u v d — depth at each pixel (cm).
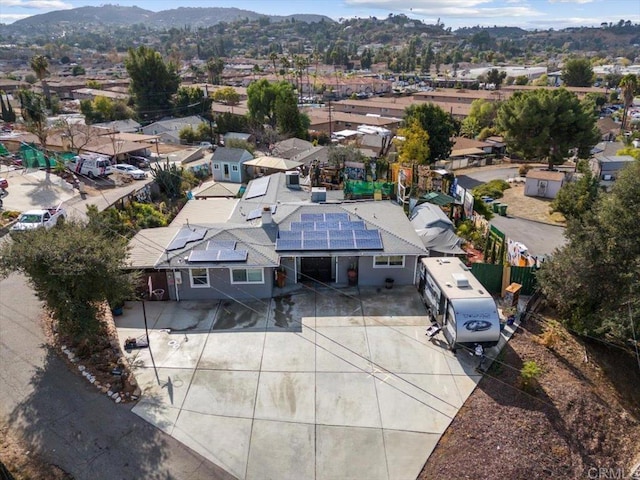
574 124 5347
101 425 1516
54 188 4003
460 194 3700
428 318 2175
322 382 1759
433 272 2141
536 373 1753
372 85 14625
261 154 6262
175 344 1966
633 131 8456
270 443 1492
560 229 3744
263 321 2139
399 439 1516
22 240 1728
